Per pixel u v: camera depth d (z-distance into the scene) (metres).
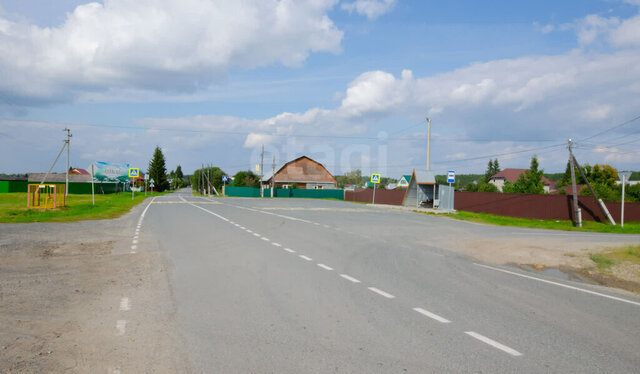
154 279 8.22
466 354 4.58
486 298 7.19
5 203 31.98
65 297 6.75
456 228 21.83
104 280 8.07
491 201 37.72
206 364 4.24
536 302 7.01
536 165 52.19
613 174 60.44
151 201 47.91
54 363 4.20
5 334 4.99
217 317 5.81
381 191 52.59
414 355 4.53
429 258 11.57
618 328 5.63
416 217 29.53
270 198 68.44
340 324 5.57
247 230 17.70
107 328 5.30
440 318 5.92
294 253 11.77
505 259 12.02
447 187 38.25
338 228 19.47
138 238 14.51
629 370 4.22
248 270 9.22
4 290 7.09
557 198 33.84
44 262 9.76
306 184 87.25
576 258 12.25
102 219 21.84
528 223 29.98
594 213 32.91
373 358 4.44
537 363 4.36
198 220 22.44
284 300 6.74
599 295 7.71
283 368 4.16
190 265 9.74
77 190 74.56
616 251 13.55
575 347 4.86
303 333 5.20
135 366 4.18
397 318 5.88
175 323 5.54
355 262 10.52
